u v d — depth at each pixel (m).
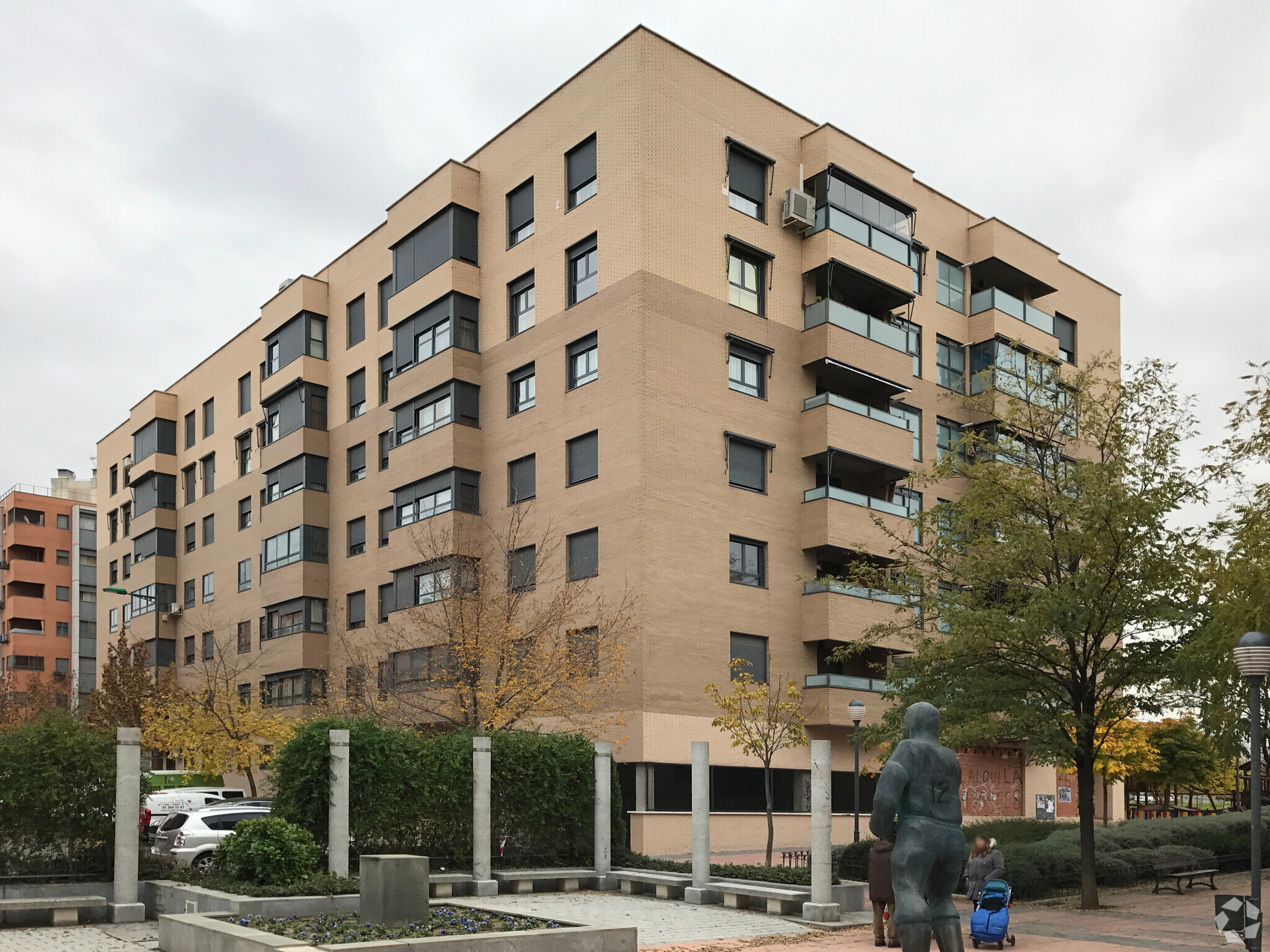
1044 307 45.25
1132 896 21.30
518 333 35.72
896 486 37.44
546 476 33.53
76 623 91.31
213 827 23.45
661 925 16.55
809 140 36.03
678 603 30.55
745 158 34.62
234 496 51.41
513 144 36.41
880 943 14.77
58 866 17.50
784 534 33.72
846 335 34.97
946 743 20.28
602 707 30.34
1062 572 21.28
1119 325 48.97
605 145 32.66
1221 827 27.16
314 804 19.30
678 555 30.73
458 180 37.41
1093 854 19.69
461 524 35.47
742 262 34.19
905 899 10.33
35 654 89.44
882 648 34.97
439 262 37.81
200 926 13.20
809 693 33.03
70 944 14.70
